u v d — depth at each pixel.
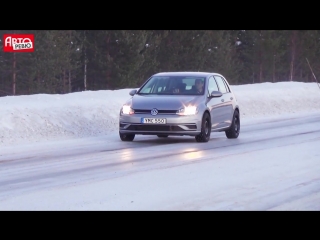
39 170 13.27
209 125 18.69
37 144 18.25
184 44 66.62
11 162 14.52
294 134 21.59
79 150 16.75
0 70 57.91
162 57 66.00
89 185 11.38
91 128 21.91
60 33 62.25
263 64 83.12
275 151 16.39
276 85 45.41
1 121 19.42
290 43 83.62
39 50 59.09
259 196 10.38
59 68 61.62
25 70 59.12
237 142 18.81
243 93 36.16
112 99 27.36
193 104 18.06
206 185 11.33
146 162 14.30
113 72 57.28
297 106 37.00
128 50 57.25
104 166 13.75
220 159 14.77
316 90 41.97
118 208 9.53
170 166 13.65
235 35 85.88
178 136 20.64
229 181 11.76
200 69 67.94
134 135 19.11
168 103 18.03
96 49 57.81
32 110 21.09
